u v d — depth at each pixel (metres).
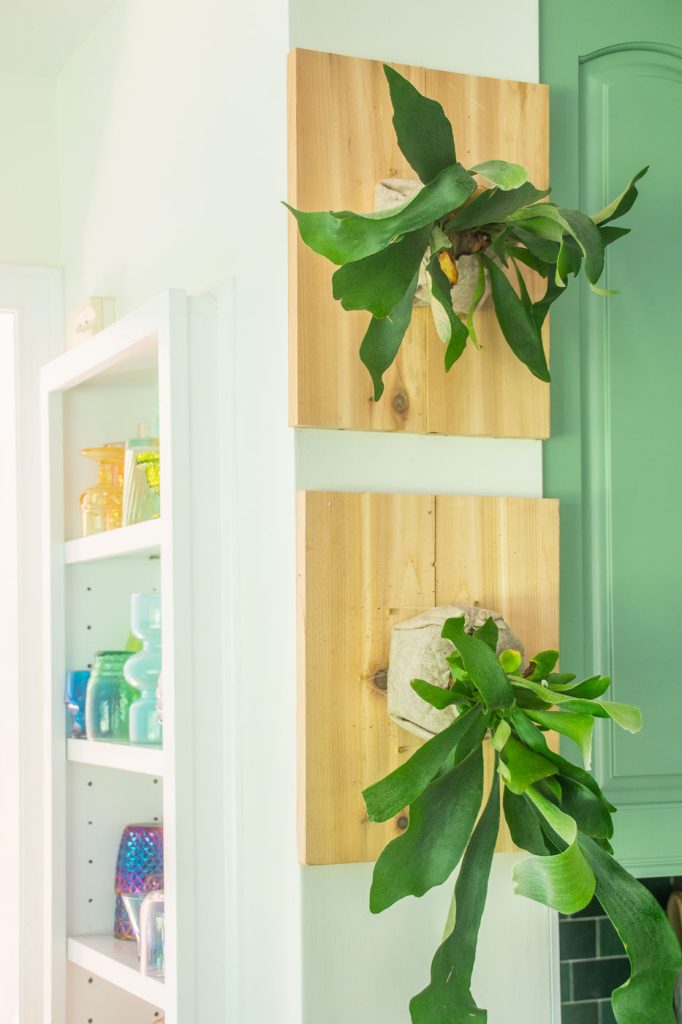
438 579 1.52
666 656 1.67
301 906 1.46
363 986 1.49
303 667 1.45
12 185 2.41
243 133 1.66
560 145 1.66
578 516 1.64
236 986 1.61
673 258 1.71
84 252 2.33
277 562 1.54
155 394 2.16
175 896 1.61
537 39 1.65
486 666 1.29
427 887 1.29
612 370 1.67
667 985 1.27
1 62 2.39
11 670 2.46
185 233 1.86
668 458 1.69
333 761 1.45
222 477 1.68
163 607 1.67
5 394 2.70
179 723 1.63
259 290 1.60
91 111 2.29
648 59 1.71
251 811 1.61
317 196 1.49
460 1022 1.31
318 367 1.47
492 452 1.59
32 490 2.37
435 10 1.59
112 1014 2.02
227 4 1.71
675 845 1.66
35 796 2.31
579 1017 2.04
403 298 1.37
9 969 2.46
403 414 1.51
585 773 1.29
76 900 2.02
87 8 2.20
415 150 1.34
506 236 1.44
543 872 1.21
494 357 1.56
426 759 1.28
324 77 1.50
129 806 2.07
